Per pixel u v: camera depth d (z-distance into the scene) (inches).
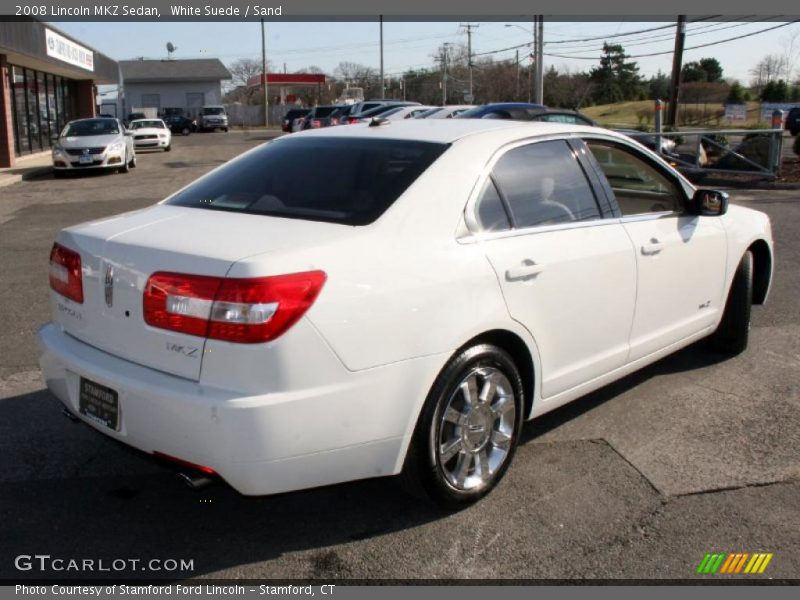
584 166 163.3
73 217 504.4
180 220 133.6
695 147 732.7
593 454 160.2
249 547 128.0
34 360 213.9
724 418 177.8
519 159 149.5
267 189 143.9
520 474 151.6
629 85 3186.5
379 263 120.6
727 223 199.2
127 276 119.9
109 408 121.9
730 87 2433.6
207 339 111.0
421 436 127.3
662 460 157.8
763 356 218.7
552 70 2787.9
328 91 3176.7
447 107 764.6
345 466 119.3
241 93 3986.2
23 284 302.5
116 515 136.9
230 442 109.0
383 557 125.1
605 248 157.6
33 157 1032.8
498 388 139.6
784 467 154.6
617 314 163.2
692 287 186.5
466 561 124.2
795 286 292.8
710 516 136.9
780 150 676.7
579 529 133.0
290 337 110.2
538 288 142.3
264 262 111.2
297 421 111.6
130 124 1248.2
